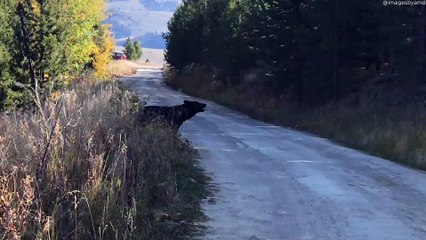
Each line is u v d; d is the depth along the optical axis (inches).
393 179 411.2
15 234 182.1
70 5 997.8
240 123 928.9
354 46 978.7
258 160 490.3
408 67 799.1
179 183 346.6
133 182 271.4
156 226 250.2
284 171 436.1
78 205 219.6
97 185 234.7
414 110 700.0
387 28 807.1
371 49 992.2
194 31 2020.2
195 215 286.5
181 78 1941.4
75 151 257.1
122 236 215.5
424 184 394.0
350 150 575.8
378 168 460.4
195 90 1700.3
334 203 327.6
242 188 366.0
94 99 392.2
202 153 516.7
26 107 518.3
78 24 1092.5
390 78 886.4
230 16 1518.2
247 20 1401.3
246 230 267.0
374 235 263.7
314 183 388.5
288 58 1104.8
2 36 866.8
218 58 1572.3
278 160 492.4
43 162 226.1
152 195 296.2
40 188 219.3
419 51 779.4
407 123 630.5
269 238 255.3
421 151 513.3
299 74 1085.8
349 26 965.8
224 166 450.3
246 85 1419.8
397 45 796.6
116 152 277.4
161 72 2849.4
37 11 901.8
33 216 199.6
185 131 734.5
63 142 249.8
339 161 497.4
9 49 853.8
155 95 1428.4
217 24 1696.6
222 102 1402.6
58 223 203.6
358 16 962.1
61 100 293.4
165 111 547.2
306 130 832.9
